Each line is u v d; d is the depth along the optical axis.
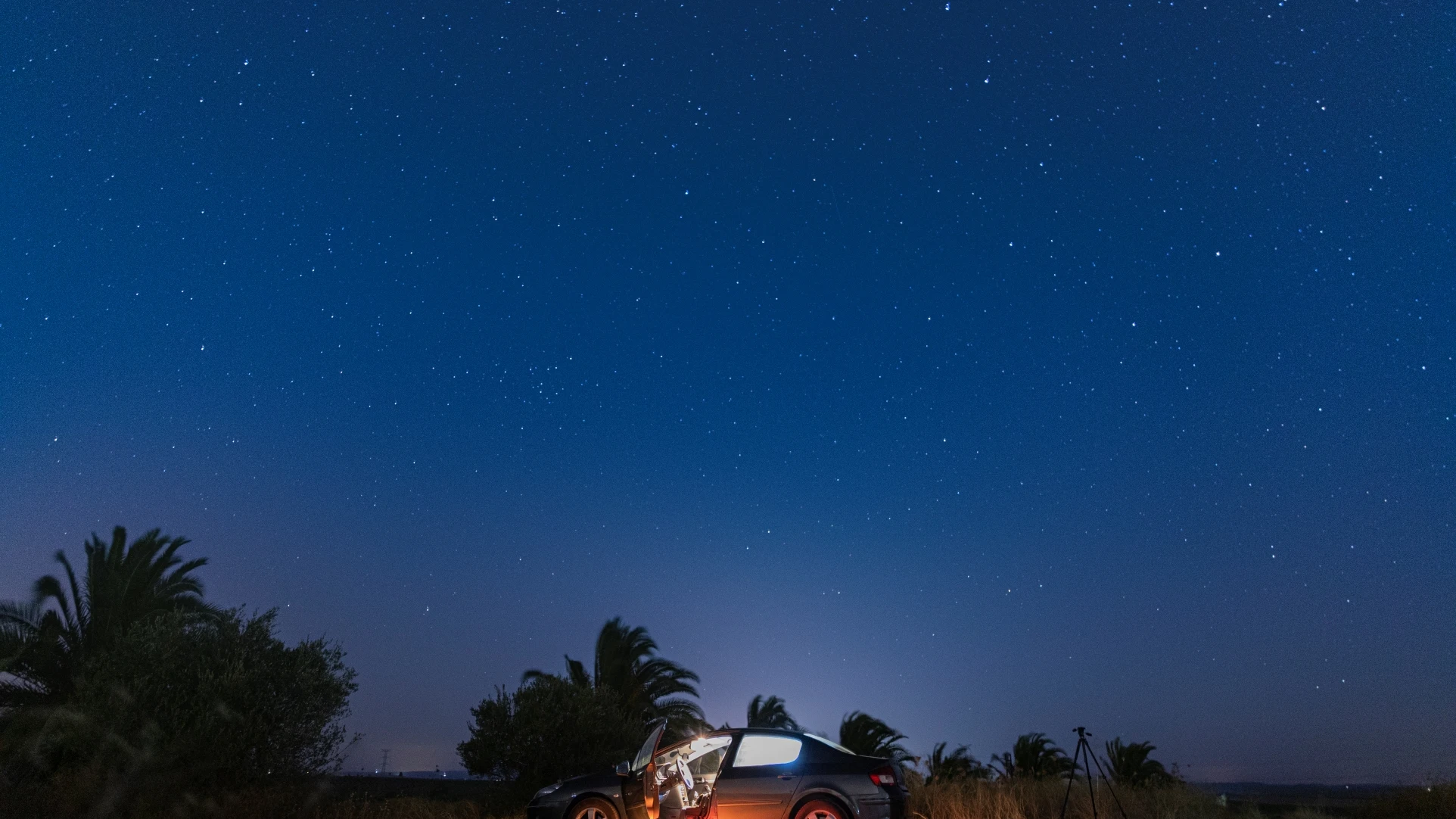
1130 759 26.05
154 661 16.62
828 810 10.92
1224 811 16.17
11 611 24.28
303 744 16.86
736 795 10.99
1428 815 15.65
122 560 26.06
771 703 32.69
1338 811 18.09
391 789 22.72
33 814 14.05
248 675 16.59
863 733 30.22
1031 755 28.19
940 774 27.88
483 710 21.98
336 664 17.84
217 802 15.32
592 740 22.06
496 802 20.94
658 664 32.41
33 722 16.03
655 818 11.45
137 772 14.96
